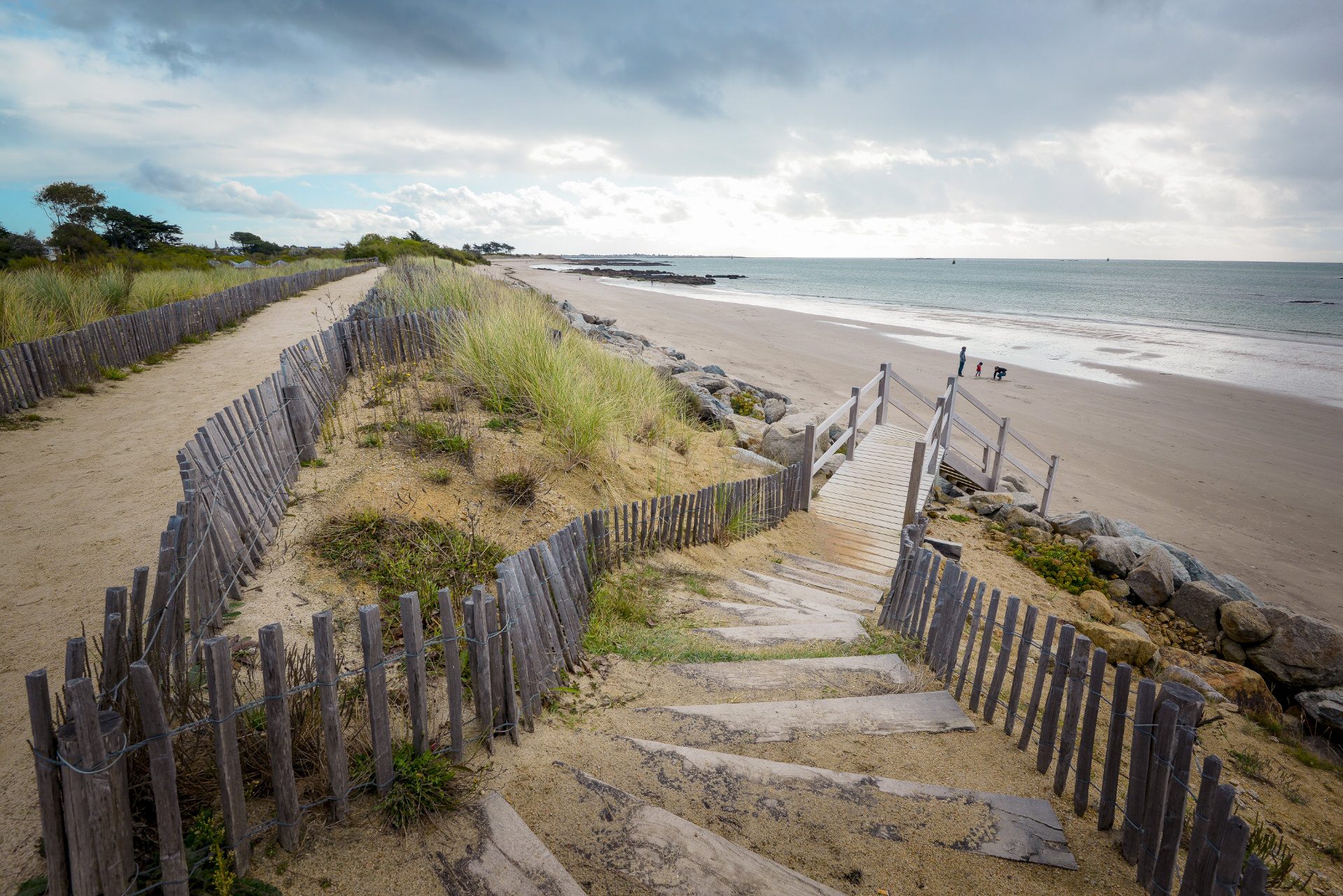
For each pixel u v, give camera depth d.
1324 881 3.44
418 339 9.73
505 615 3.00
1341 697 6.72
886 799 2.97
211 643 2.03
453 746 2.79
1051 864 2.71
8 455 6.24
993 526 10.11
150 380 9.54
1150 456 16.33
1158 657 6.66
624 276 104.00
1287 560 11.31
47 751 1.83
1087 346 32.84
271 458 5.00
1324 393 22.92
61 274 13.62
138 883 2.06
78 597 3.89
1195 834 2.46
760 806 2.85
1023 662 3.52
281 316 16.70
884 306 54.84
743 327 36.72
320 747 2.64
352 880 2.23
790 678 4.08
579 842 2.50
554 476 6.64
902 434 12.59
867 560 7.66
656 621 4.85
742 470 9.58
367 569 4.27
